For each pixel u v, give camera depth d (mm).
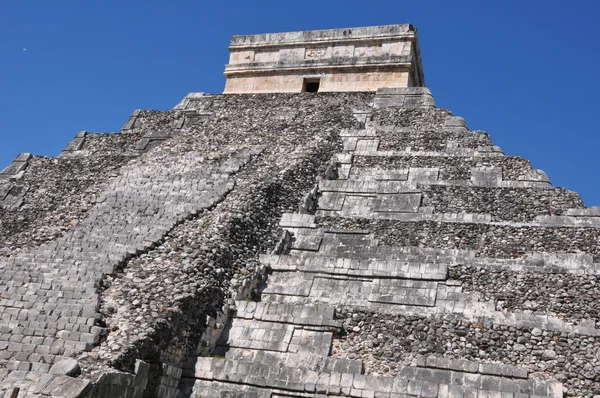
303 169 18500
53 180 21688
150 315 11648
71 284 12531
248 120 23203
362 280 14398
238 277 14000
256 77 29031
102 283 12719
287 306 13320
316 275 14625
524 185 17203
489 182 17641
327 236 16203
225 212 15633
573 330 12039
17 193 21047
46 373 9648
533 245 15008
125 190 17969
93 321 11242
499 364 11781
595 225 15062
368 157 19938
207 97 27328
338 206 17734
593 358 11523
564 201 16172
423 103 23328
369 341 12648
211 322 12734
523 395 10977
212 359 12078
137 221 15727
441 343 12312
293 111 23641
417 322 12695
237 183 17516
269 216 16344
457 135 20141
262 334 12984
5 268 13359
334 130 21391
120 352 10523
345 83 27312
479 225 15805
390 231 16188
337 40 27969
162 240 14602
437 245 15586
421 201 17344
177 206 16406
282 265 14859
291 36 28844
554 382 11203
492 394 11039
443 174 18469
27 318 11422
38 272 13078
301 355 12523
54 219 16391
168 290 12453
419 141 20328
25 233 15906
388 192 17766
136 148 23547
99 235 15031
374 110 23156
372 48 27406
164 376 11336
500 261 14312
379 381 11461
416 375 11859
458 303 13422
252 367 11945
